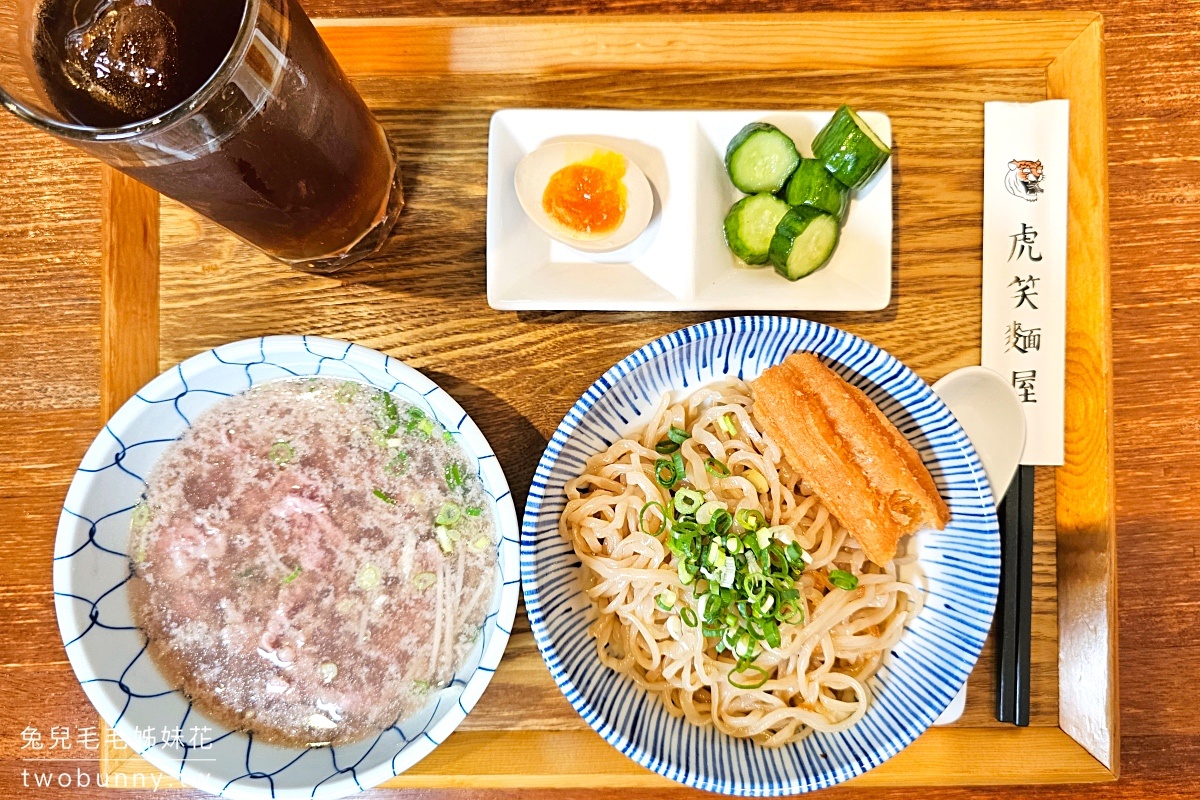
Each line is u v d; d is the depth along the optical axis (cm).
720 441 35
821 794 36
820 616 33
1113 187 36
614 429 35
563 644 32
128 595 33
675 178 35
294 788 31
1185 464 36
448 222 35
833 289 34
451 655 34
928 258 35
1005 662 34
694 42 35
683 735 33
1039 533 35
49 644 36
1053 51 35
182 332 35
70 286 37
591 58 35
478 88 36
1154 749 36
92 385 37
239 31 24
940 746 34
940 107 36
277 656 34
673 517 34
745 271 36
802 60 35
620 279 35
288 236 31
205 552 34
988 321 35
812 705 34
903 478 31
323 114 28
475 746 34
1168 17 36
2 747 36
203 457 34
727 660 34
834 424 32
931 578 34
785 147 34
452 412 31
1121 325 37
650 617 34
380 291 35
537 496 31
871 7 36
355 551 34
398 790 36
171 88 27
